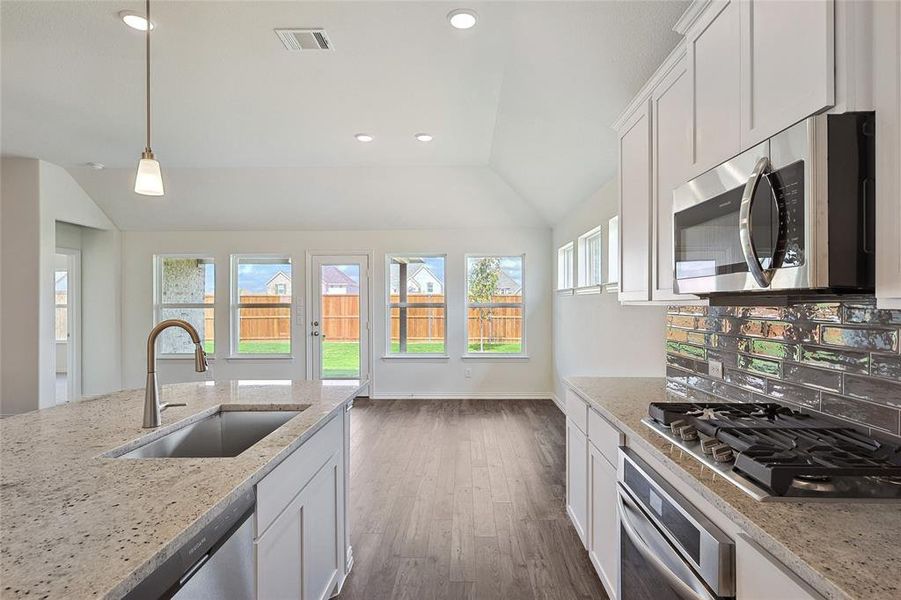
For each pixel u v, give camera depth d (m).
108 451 1.38
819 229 1.00
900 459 1.06
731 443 1.22
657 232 1.96
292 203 5.82
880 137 0.96
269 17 2.33
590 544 2.20
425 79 3.02
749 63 1.28
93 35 2.49
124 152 4.59
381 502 3.03
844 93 0.99
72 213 5.41
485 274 6.40
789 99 1.12
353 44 2.58
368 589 2.11
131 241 6.30
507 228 6.29
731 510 0.95
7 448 1.40
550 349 6.27
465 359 6.27
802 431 1.27
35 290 4.86
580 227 4.79
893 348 1.15
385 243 6.32
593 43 2.29
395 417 5.29
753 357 1.74
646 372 3.19
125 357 6.28
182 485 1.10
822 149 0.99
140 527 0.89
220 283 6.31
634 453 1.59
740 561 0.95
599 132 3.17
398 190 5.60
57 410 1.91
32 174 4.84
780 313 1.58
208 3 2.21
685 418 1.52
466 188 5.57
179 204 5.84
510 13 2.25
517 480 3.39
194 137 4.16
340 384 2.50
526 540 2.53
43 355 4.89
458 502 3.02
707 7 1.49
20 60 2.76
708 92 1.50
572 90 2.77
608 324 3.90
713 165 1.47
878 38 0.96
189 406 1.98
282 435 1.53
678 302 1.84
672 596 1.19
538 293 6.27
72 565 0.76
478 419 5.20
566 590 2.09
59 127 3.92
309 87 3.13
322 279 6.36
